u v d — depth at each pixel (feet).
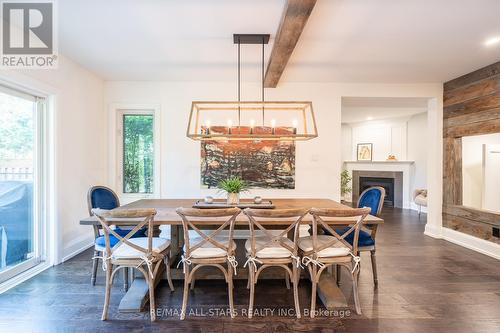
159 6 7.39
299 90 14.38
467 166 13.74
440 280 9.16
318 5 7.22
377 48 9.98
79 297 7.89
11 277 8.91
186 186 14.46
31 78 9.25
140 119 14.76
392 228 16.40
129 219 7.38
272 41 9.46
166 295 8.07
